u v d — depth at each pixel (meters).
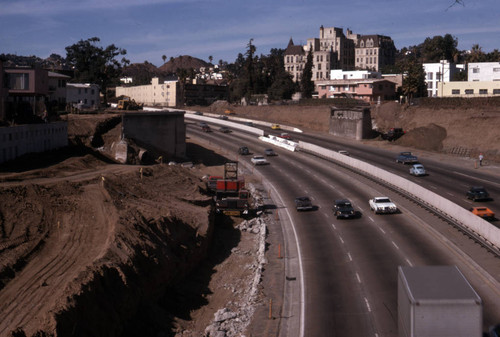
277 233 47.59
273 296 32.78
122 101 104.50
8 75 68.19
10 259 29.25
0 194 37.03
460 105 101.00
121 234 33.19
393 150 95.44
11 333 21.45
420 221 47.81
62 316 23.03
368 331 26.95
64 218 36.59
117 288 28.14
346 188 65.12
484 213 47.03
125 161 68.88
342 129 114.31
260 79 189.62
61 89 98.81
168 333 28.42
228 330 28.61
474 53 162.25
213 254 42.97
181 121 85.06
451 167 77.19
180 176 59.69
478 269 34.75
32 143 55.47
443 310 17.62
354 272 35.78
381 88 138.50
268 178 74.62
